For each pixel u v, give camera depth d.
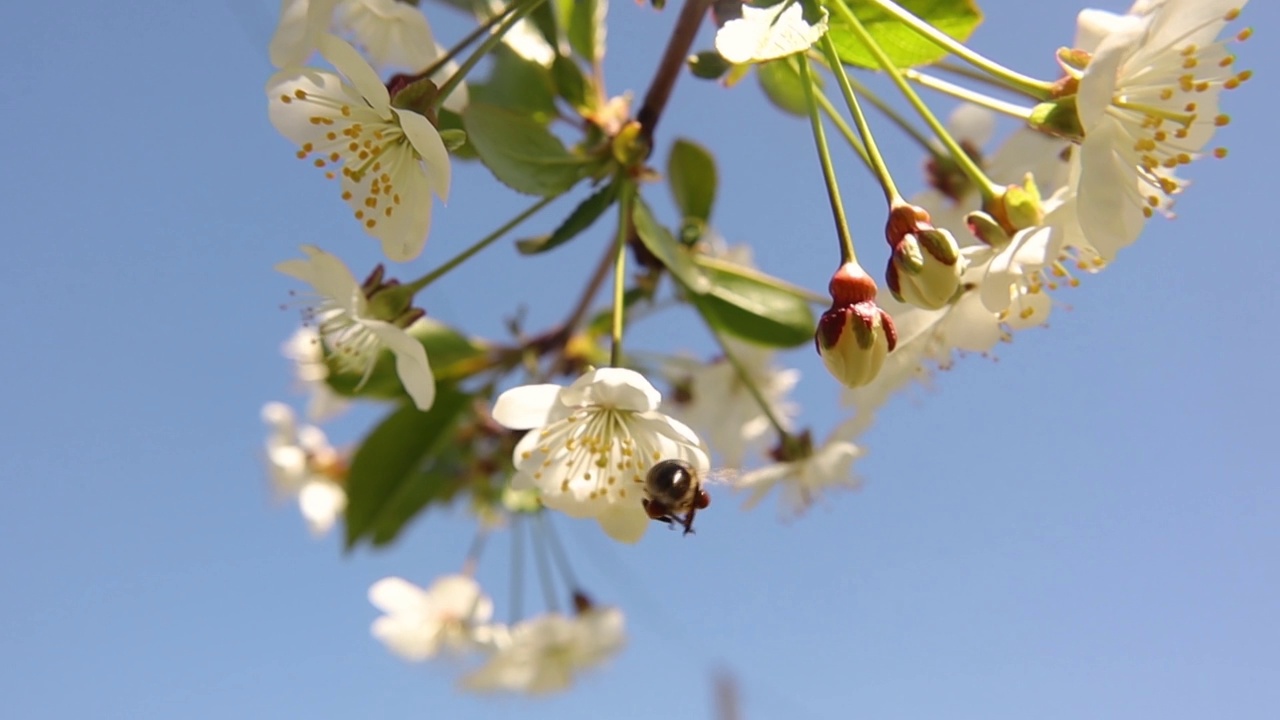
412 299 0.23
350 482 0.29
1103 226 0.20
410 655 0.32
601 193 0.23
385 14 0.23
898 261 0.20
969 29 0.21
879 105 0.25
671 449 0.21
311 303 0.24
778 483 0.27
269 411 0.34
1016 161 0.25
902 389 0.24
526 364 0.29
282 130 0.21
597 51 0.27
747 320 0.27
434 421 0.29
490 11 0.26
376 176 0.21
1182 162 0.21
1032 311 0.22
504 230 0.23
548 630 0.31
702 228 0.28
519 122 0.23
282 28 0.22
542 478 0.21
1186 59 0.21
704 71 0.23
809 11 0.20
